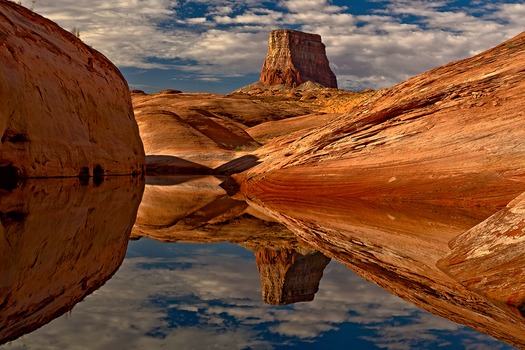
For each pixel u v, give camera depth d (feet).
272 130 234.58
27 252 26.23
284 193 78.28
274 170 85.25
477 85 70.38
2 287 20.31
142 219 51.98
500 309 21.42
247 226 49.70
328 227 46.11
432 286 25.38
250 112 312.50
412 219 48.24
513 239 25.88
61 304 20.53
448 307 22.02
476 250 27.78
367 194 68.64
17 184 52.19
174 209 61.57
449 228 42.27
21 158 54.44
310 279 28.68
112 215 45.83
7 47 56.34
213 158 131.44
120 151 91.09
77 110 74.23
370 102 83.56
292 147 88.28
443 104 71.46
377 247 35.91
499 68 71.00
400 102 75.97
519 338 17.84
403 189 65.98
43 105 61.62
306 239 40.91
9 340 16.31
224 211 60.70
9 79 53.62
